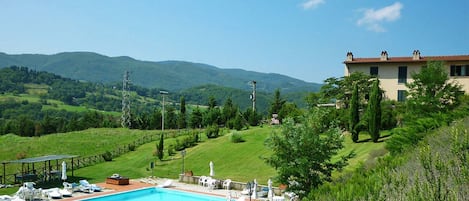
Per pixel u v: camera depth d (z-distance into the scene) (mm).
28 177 33500
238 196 28000
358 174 15125
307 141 20453
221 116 69562
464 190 9484
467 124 18453
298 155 20531
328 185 14125
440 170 10031
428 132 20594
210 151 44094
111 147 54656
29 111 140375
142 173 38125
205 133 55562
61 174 35562
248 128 59469
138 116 87125
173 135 58594
